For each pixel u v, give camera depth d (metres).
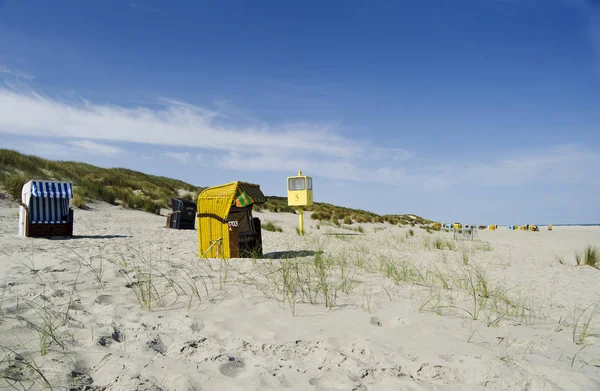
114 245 8.73
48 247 8.01
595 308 5.08
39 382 2.35
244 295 4.58
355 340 3.28
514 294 5.81
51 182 10.78
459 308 4.51
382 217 38.97
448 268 8.21
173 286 4.86
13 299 3.92
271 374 2.59
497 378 2.66
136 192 26.00
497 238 22.05
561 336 3.75
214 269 6.16
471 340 3.44
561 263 10.40
